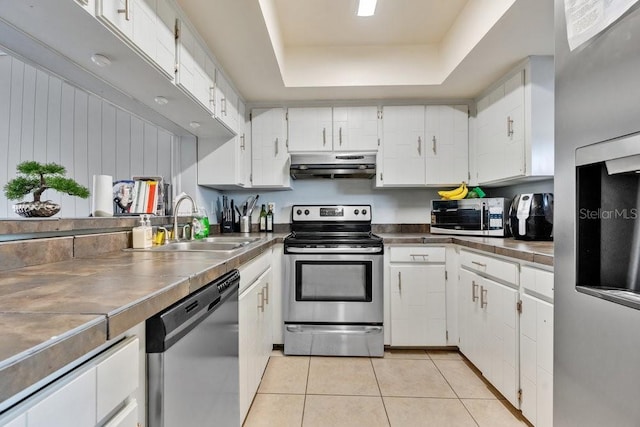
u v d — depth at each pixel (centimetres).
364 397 184
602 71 75
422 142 273
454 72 224
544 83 203
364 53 247
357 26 222
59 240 123
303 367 221
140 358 73
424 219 306
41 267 108
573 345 85
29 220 112
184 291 86
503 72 225
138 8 116
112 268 105
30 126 134
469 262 218
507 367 169
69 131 153
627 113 69
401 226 306
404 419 164
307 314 241
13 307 61
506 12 160
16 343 44
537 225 202
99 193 156
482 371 198
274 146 277
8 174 126
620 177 79
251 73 224
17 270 102
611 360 73
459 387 194
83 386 52
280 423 161
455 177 273
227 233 293
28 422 43
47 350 44
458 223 257
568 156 86
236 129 249
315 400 181
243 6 152
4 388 39
